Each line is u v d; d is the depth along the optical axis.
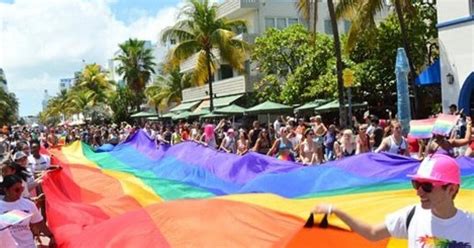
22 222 6.55
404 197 7.39
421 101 28.97
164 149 16.41
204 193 11.05
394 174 9.30
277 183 10.42
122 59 70.94
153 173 13.98
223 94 45.28
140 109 72.75
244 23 39.47
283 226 5.78
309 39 33.22
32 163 12.39
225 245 5.52
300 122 22.09
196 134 24.73
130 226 6.23
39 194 10.65
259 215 6.02
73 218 8.69
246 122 38.47
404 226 4.16
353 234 5.12
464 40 20.38
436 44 31.08
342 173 9.94
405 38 23.03
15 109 122.62
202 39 37.44
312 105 30.81
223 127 28.52
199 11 37.19
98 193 10.91
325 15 46.50
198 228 5.86
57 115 148.75
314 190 9.67
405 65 18.12
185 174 13.07
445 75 21.25
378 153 10.08
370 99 31.56
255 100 40.34
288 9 44.81
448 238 3.89
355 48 31.78
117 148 17.95
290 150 16.81
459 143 11.20
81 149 18.23
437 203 3.91
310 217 5.00
